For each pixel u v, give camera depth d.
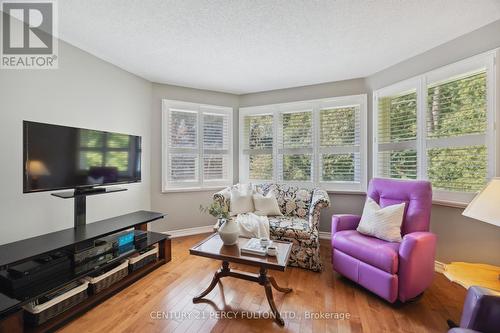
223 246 1.91
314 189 3.14
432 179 2.47
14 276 1.55
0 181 1.87
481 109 2.10
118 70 2.90
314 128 3.51
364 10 1.83
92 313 1.72
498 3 1.76
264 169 3.84
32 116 2.07
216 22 1.99
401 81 2.75
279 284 2.15
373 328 1.58
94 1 1.73
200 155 3.72
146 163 3.32
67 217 2.35
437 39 2.29
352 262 2.07
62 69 2.30
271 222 2.68
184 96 3.62
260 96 3.87
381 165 3.04
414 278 1.77
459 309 1.78
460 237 2.24
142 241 2.44
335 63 2.81
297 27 2.06
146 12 1.86
